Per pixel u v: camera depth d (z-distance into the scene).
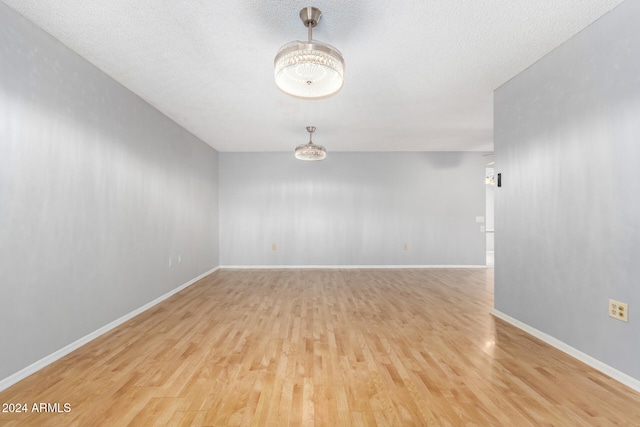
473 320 3.12
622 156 1.95
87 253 2.61
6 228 1.91
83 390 1.84
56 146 2.29
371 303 3.75
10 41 1.93
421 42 2.33
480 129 4.76
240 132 4.91
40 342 2.14
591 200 2.16
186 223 4.71
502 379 1.98
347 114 4.02
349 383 1.93
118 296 3.02
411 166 6.47
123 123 3.11
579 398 1.77
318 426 1.53
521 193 2.87
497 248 3.23
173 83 3.05
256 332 2.79
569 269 2.34
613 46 1.99
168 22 2.07
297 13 1.97
